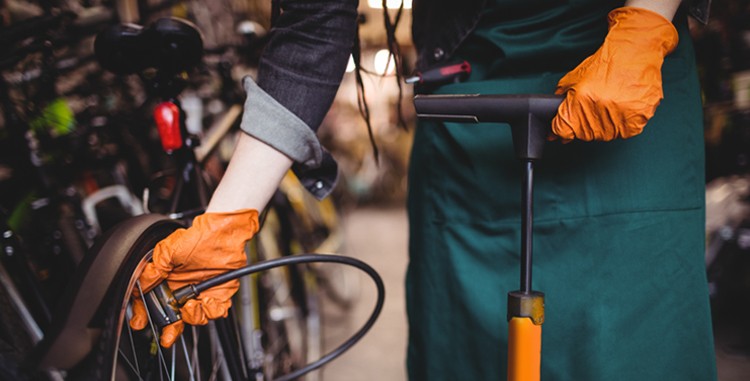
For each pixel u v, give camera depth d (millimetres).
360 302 3066
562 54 809
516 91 831
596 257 800
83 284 561
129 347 662
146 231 661
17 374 830
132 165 1946
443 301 921
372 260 4141
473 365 892
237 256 688
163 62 1011
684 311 808
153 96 1077
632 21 700
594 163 800
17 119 1401
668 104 800
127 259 611
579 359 809
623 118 650
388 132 8328
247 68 1875
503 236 855
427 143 938
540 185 828
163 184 1271
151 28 984
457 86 870
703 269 823
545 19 815
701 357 816
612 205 794
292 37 709
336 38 717
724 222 2346
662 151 798
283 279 1817
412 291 1019
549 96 656
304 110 708
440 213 920
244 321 1287
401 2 885
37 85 1503
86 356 536
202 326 915
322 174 808
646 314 798
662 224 797
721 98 2107
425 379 947
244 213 689
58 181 1551
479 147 862
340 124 7922
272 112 700
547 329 828
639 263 793
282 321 1701
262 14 2885
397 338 2525
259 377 1276
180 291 668
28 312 1038
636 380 801
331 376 2145
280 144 701
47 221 1414
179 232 680
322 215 2729
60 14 1341
